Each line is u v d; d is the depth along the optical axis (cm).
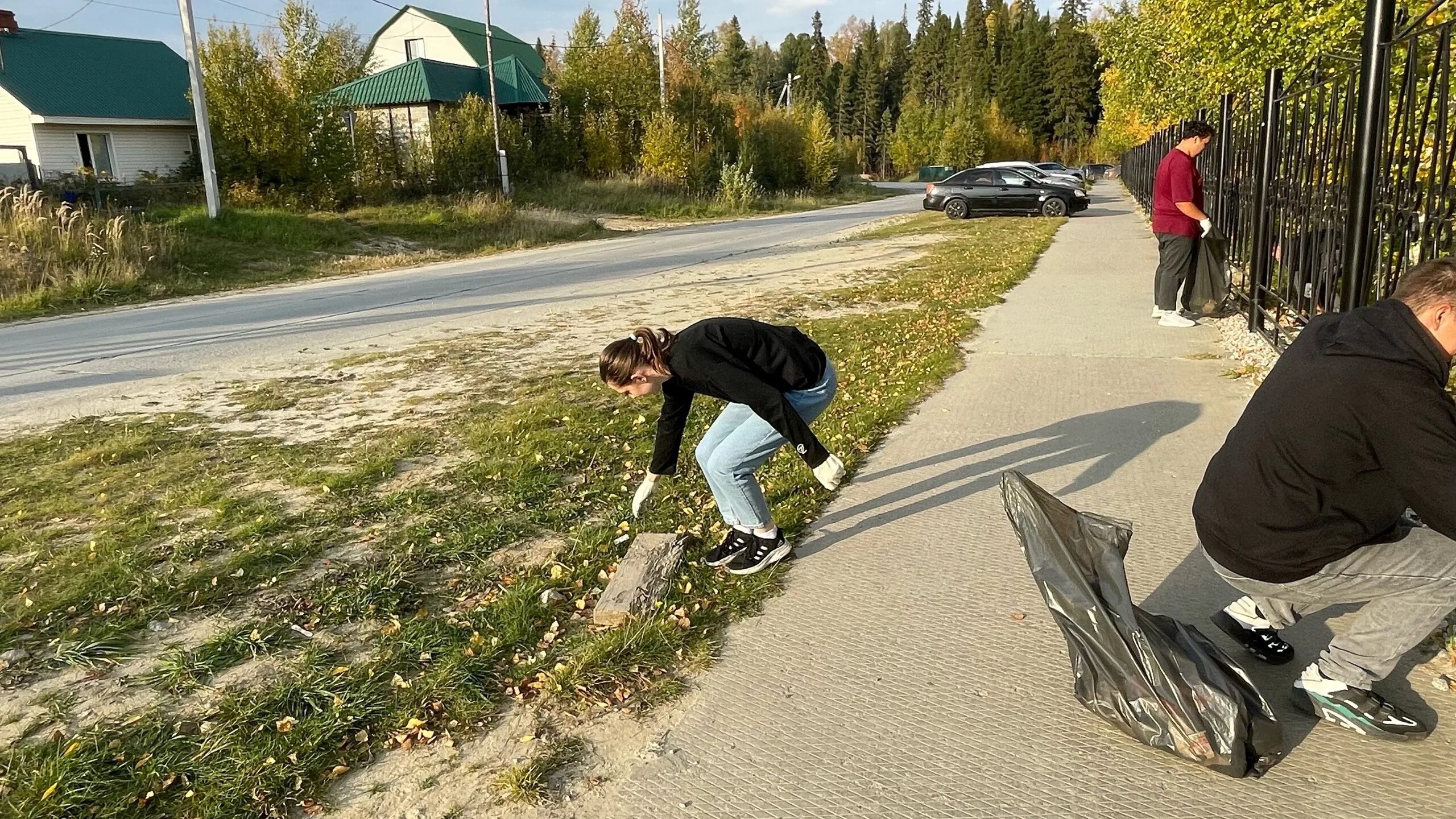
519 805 252
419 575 392
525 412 634
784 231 2519
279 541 429
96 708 303
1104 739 268
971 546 398
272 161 2495
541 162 3631
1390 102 608
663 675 311
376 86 3594
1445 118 467
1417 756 256
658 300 1202
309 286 1630
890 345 813
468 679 309
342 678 312
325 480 512
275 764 268
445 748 278
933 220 2530
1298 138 690
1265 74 823
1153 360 717
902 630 333
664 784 258
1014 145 7350
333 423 641
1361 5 790
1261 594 269
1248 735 246
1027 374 688
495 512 456
